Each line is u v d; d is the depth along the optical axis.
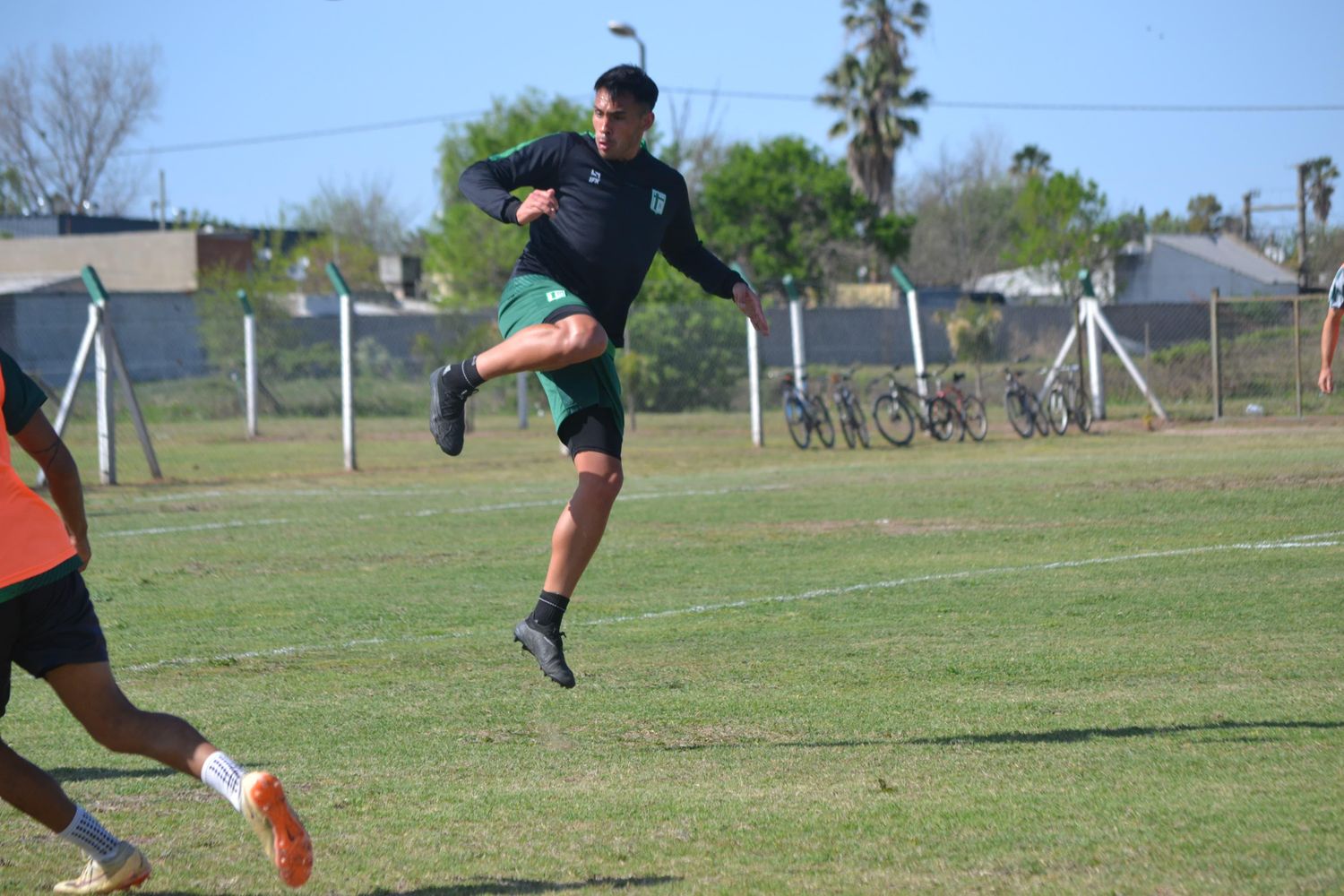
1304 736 7.90
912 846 6.06
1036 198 83.44
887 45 84.38
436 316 50.34
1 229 94.50
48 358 54.66
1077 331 38.25
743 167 75.75
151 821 6.76
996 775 7.26
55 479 5.84
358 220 123.50
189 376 51.31
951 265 117.62
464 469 31.03
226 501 24.56
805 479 26.00
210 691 10.02
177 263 74.88
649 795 7.07
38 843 6.47
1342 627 11.30
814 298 74.50
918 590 13.70
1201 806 6.48
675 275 50.75
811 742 8.20
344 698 9.70
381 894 5.65
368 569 16.09
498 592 14.32
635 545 17.47
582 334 7.12
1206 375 44.91
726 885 5.62
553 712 9.16
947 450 33.62
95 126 104.31
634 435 39.75
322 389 49.59
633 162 7.86
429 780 7.48
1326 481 22.30
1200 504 20.03
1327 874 5.46
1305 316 46.31
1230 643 10.80
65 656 5.33
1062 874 5.60
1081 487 22.86
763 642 11.43
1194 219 140.75
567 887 5.66
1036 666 10.22
